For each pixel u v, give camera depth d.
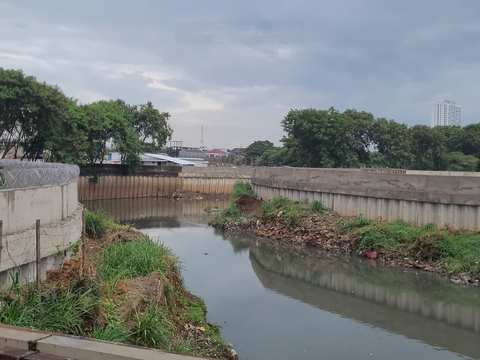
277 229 26.36
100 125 43.88
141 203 47.91
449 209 19.58
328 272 19.00
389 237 20.72
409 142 52.38
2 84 31.14
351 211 24.22
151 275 11.63
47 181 11.84
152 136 59.25
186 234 27.98
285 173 29.86
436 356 11.09
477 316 13.92
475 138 54.69
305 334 12.38
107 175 49.91
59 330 7.40
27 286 8.69
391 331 12.72
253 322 13.19
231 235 27.44
